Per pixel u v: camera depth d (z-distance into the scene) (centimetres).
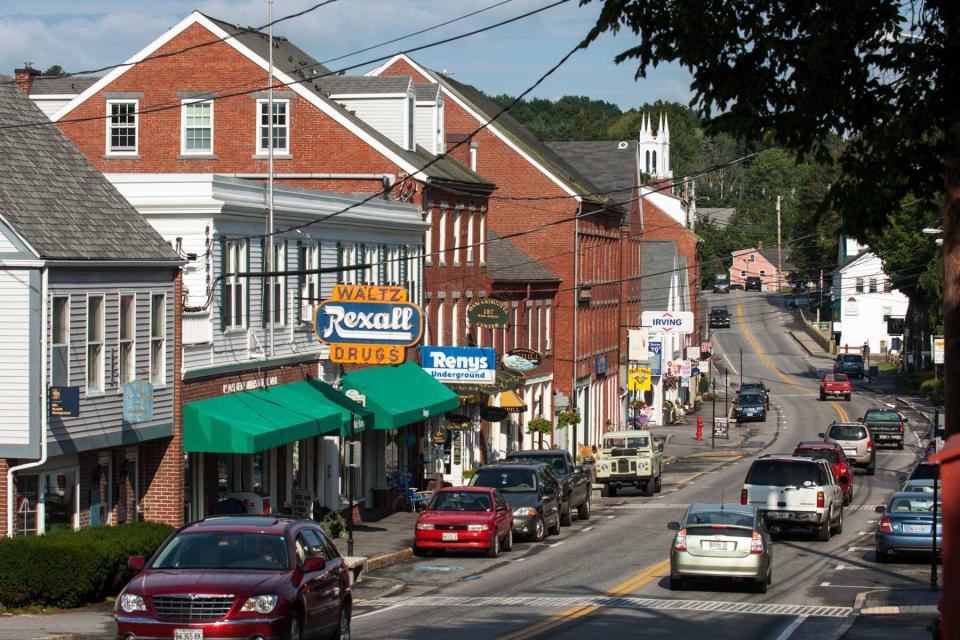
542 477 4078
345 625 2134
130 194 3369
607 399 8394
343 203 4247
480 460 5841
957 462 1101
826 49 1481
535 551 3741
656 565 3419
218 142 5309
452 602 2752
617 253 8694
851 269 13962
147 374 3038
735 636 2317
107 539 2558
